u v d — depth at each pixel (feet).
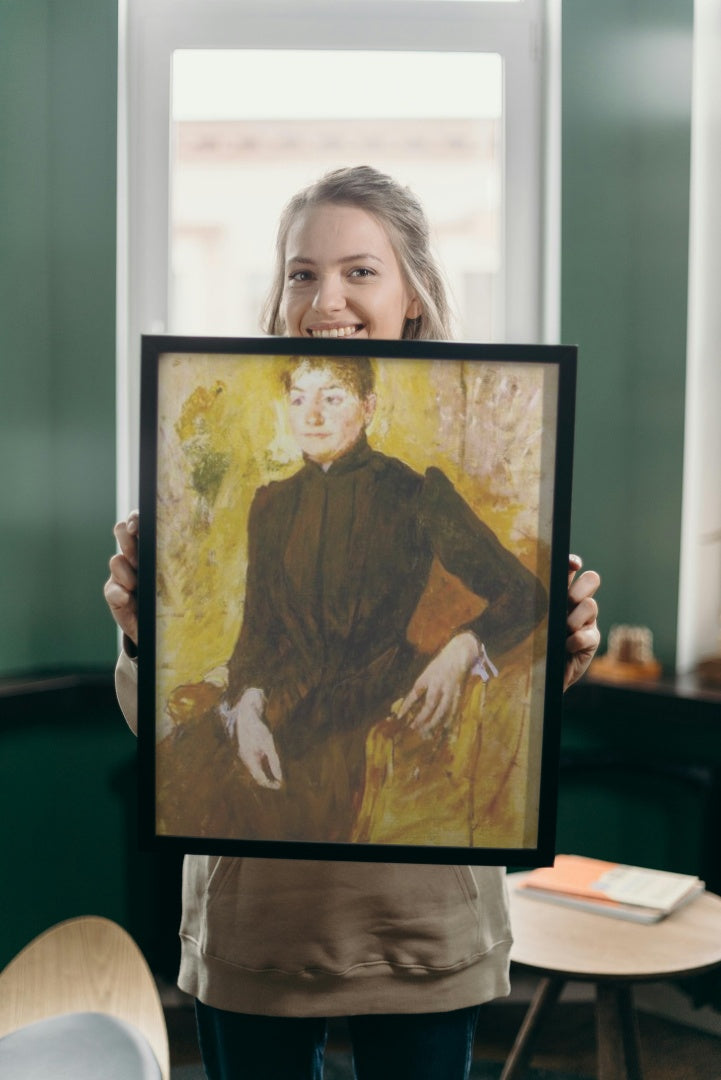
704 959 5.10
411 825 3.41
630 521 8.68
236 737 3.42
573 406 3.32
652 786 8.37
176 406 3.36
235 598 3.40
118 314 8.45
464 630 3.38
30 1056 3.16
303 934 3.72
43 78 8.28
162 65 8.48
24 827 8.09
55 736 8.25
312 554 3.39
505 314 8.75
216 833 3.44
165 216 8.59
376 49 8.47
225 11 8.41
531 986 8.35
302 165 8.91
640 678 8.24
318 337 3.63
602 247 8.48
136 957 3.79
